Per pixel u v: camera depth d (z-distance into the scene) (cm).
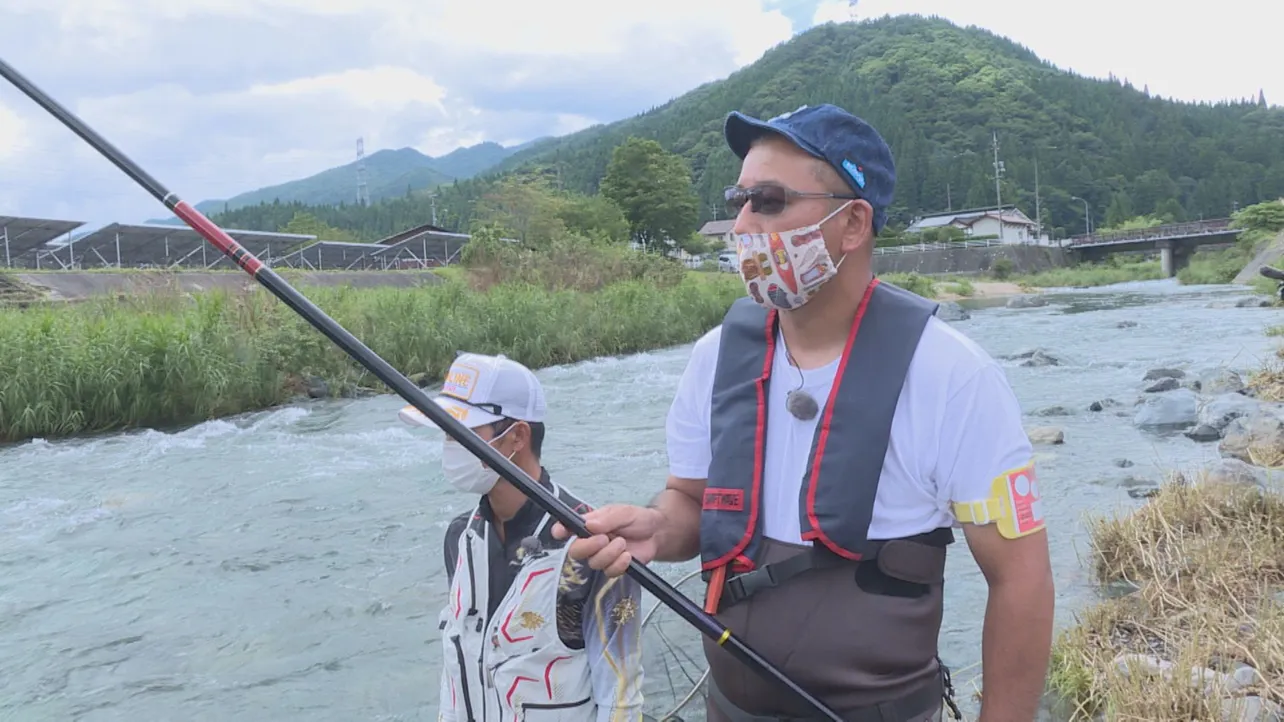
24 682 400
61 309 1347
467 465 219
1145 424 865
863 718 156
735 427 170
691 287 2369
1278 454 693
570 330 1736
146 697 385
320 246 4053
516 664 218
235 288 1571
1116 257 7138
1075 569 479
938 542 159
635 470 764
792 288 162
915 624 156
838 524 154
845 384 159
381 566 536
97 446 920
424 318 1483
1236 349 1502
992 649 158
